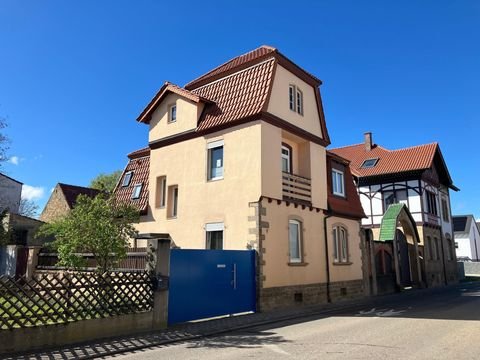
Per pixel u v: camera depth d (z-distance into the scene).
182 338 9.53
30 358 7.52
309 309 15.04
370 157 35.78
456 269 38.44
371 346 8.42
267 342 9.04
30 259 18.53
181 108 18.27
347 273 19.61
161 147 19.02
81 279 9.15
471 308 15.57
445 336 9.53
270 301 14.46
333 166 20.50
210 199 16.28
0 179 33.03
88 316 9.12
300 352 7.91
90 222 11.21
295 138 17.83
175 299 11.43
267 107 15.63
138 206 19.31
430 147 33.59
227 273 13.20
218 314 12.70
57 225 11.57
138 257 14.91
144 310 10.37
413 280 28.17
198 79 19.44
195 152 17.33
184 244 16.89
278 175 15.83
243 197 15.19
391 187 32.88
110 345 8.63
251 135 15.45
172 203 18.27
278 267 15.10
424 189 32.50
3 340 7.63
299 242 16.78
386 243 24.44
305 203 17.20
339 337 9.52
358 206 21.61
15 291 7.93
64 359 7.49
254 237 14.54
